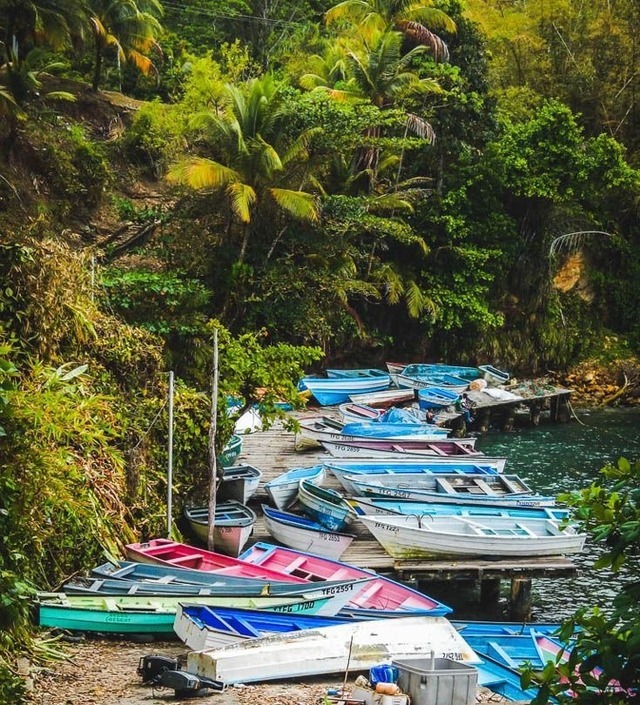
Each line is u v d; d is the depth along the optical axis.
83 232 37.03
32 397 11.53
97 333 17.36
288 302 34.41
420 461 24.36
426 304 39.50
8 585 9.93
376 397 33.94
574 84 48.53
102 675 11.34
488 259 41.44
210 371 22.66
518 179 40.72
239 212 30.80
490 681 12.65
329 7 56.34
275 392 19.86
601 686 6.30
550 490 26.48
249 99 33.19
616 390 43.12
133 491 16.83
